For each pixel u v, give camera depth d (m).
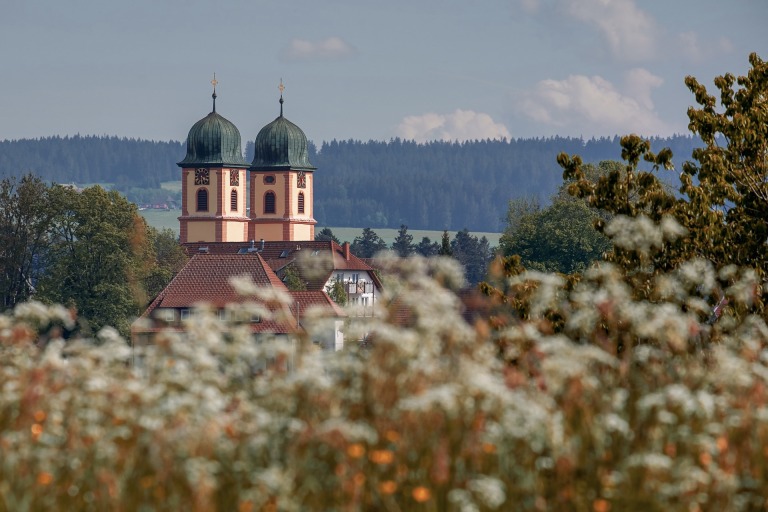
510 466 25.20
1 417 26.88
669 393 26.48
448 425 25.39
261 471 24.36
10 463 24.17
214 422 24.09
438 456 23.58
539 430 25.14
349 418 26.31
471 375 25.84
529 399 26.28
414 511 24.27
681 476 24.30
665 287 40.75
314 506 23.69
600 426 26.31
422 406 24.73
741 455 26.31
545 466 25.12
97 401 26.47
